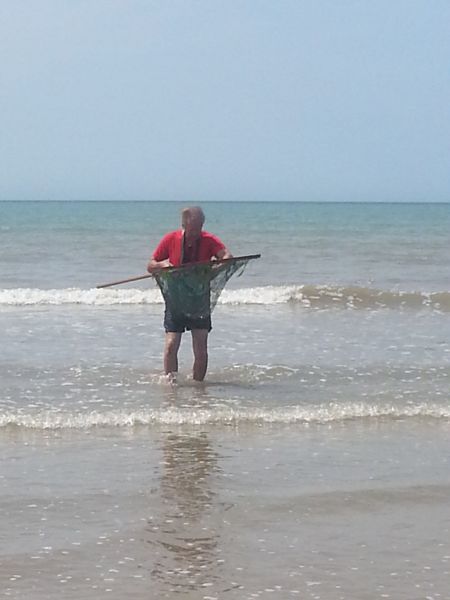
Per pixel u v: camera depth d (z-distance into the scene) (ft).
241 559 16.80
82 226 198.18
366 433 25.90
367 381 33.24
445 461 23.27
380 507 19.75
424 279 78.43
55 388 31.35
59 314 51.42
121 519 18.76
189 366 35.63
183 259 32.37
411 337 43.98
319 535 18.08
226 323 48.42
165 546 17.38
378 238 151.33
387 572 16.29
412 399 30.17
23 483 20.92
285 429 26.20
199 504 19.75
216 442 24.68
